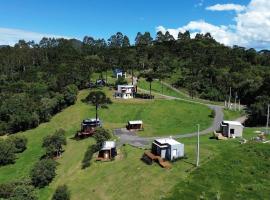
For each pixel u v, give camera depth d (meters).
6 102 179.88
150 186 78.19
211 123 144.50
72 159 107.19
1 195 86.12
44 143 117.56
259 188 74.56
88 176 92.50
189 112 162.62
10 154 121.44
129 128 135.12
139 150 101.94
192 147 97.75
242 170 81.56
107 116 161.12
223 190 73.69
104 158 99.25
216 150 93.75
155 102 174.25
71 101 180.62
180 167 83.81
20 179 95.38
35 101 179.38
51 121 168.12
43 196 89.12
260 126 137.12
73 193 85.62
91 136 126.00
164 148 89.25
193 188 74.38
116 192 80.69
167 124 149.50
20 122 160.88
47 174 94.62
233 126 109.56
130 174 86.12
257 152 91.12
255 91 199.88
